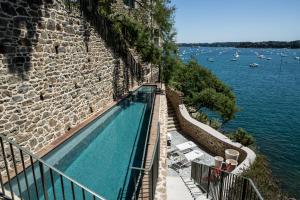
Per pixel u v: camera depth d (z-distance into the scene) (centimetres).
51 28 909
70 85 1070
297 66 12431
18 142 759
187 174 1261
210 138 1521
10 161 721
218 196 834
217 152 1482
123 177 753
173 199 866
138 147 990
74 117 1117
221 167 1244
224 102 2569
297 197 1928
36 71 832
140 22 2178
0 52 681
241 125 3694
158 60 2136
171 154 1437
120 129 1207
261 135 3300
